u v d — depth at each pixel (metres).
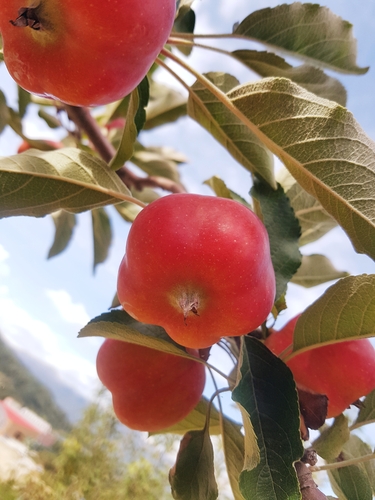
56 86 0.14
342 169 0.17
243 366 0.17
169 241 0.14
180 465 0.19
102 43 0.12
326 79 0.25
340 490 0.21
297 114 0.18
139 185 0.35
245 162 0.23
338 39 0.24
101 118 0.43
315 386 0.20
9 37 0.13
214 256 0.14
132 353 0.21
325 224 0.28
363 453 0.24
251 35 0.24
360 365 0.20
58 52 0.13
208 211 0.15
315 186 0.18
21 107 0.37
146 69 0.14
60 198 0.19
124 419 0.22
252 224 0.15
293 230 0.21
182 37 0.24
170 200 0.15
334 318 0.19
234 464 0.20
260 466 0.15
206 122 0.24
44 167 0.18
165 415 0.21
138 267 0.15
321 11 0.23
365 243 0.18
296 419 0.16
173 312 0.16
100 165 0.20
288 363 0.20
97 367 0.22
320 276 0.30
